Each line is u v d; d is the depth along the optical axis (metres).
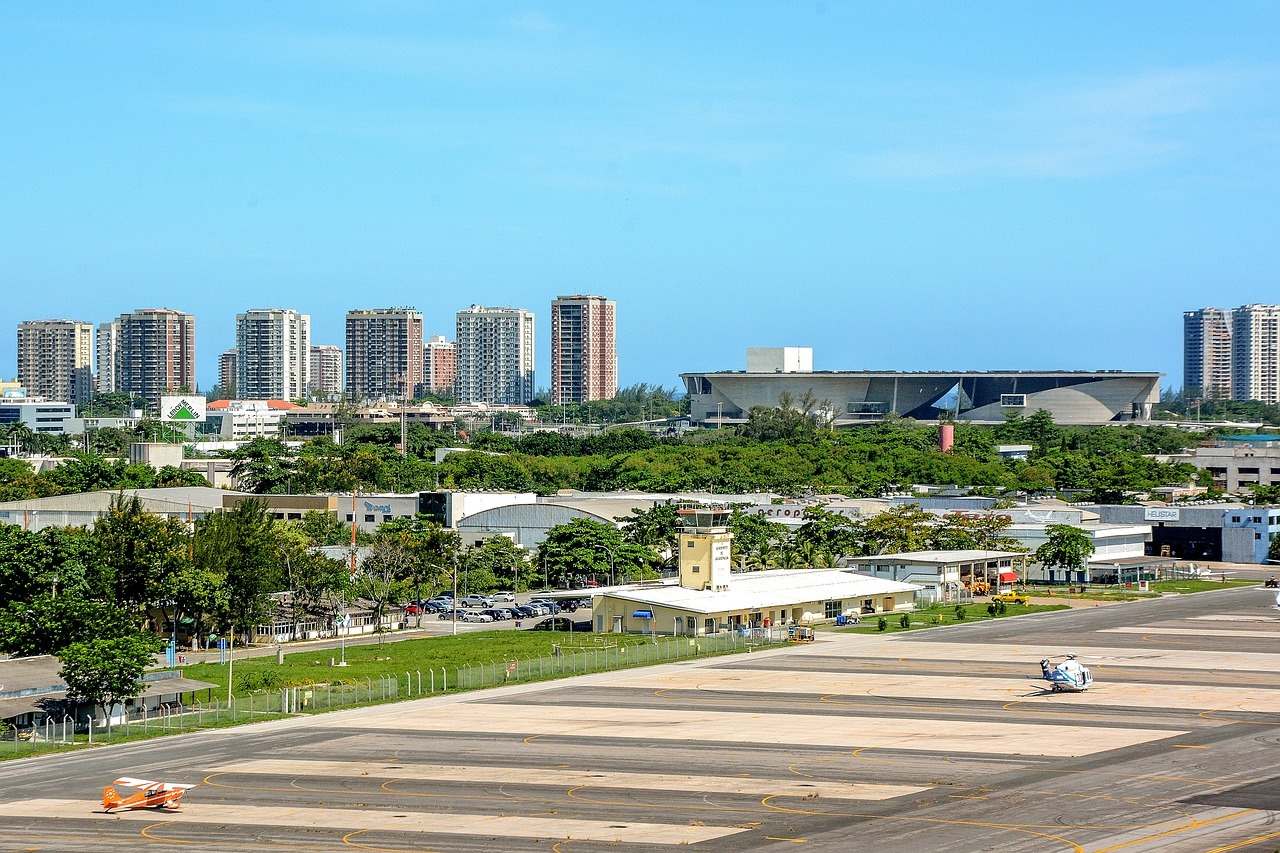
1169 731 127.38
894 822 97.69
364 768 116.06
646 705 143.12
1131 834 94.25
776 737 126.38
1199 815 98.62
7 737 129.62
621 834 95.62
